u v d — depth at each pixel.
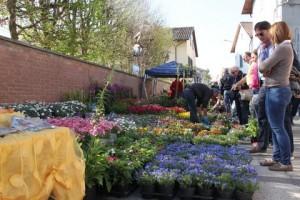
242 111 12.23
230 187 5.28
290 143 7.25
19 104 10.30
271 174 6.55
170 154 7.09
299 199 5.32
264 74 6.37
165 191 5.42
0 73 10.53
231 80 14.81
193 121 12.31
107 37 22.98
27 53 11.91
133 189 5.86
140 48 31.86
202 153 7.08
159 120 12.85
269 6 22.95
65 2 18.78
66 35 19.34
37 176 3.54
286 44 6.21
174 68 25.45
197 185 5.41
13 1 17.08
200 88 12.34
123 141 7.80
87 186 5.12
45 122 4.25
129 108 16.83
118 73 22.33
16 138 3.38
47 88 13.29
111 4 24.38
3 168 3.19
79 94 14.71
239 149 7.76
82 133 6.61
